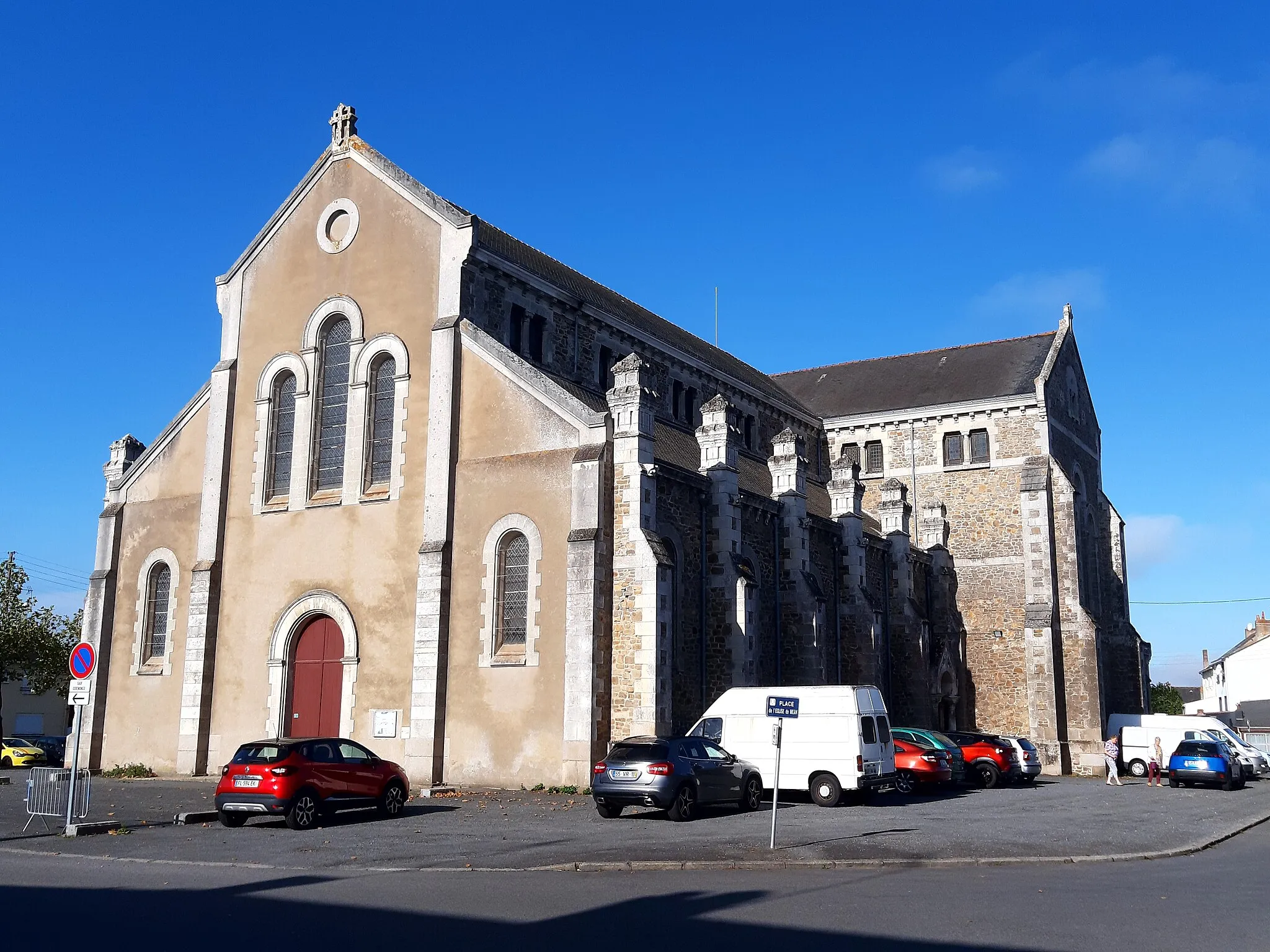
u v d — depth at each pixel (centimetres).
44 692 5519
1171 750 3950
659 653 2480
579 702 2453
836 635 3516
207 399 3247
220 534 3080
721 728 2411
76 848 1670
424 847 1636
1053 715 4097
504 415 2719
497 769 2534
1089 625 4209
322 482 2995
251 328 3198
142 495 3319
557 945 972
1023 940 1000
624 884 1305
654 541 2552
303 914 1110
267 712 2891
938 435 4653
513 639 2608
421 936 1005
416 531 2766
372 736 2708
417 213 2970
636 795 1950
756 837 1720
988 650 4359
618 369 2670
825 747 2303
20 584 5366
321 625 2900
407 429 2850
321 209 3145
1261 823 2312
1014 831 1883
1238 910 1166
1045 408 4447
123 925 1058
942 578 4266
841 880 1343
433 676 2616
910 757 2750
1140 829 1997
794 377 5503
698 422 3900
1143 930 1048
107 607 3262
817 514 3600
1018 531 4400
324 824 1945
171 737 3064
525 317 3092
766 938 1005
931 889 1279
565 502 2580
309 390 3041
